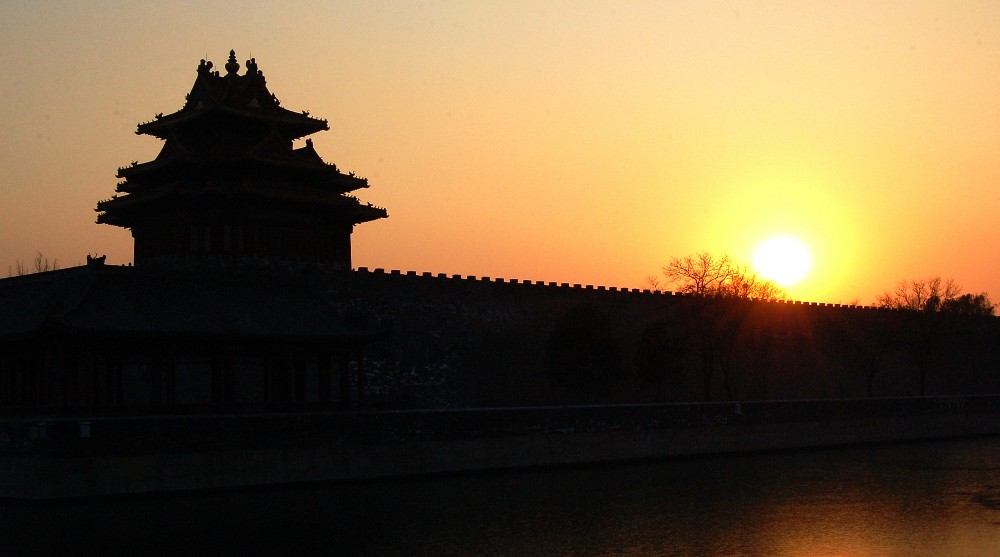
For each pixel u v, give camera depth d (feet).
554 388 351.67
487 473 246.06
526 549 161.68
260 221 313.12
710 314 385.09
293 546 163.32
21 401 242.99
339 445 225.15
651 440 279.08
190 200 311.06
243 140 327.67
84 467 195.00
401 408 307.37
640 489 223.10
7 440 200.34
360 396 270.67
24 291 259.19
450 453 240.73
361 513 191.11
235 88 324.80
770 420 309.22
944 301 510.99
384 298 310.45
